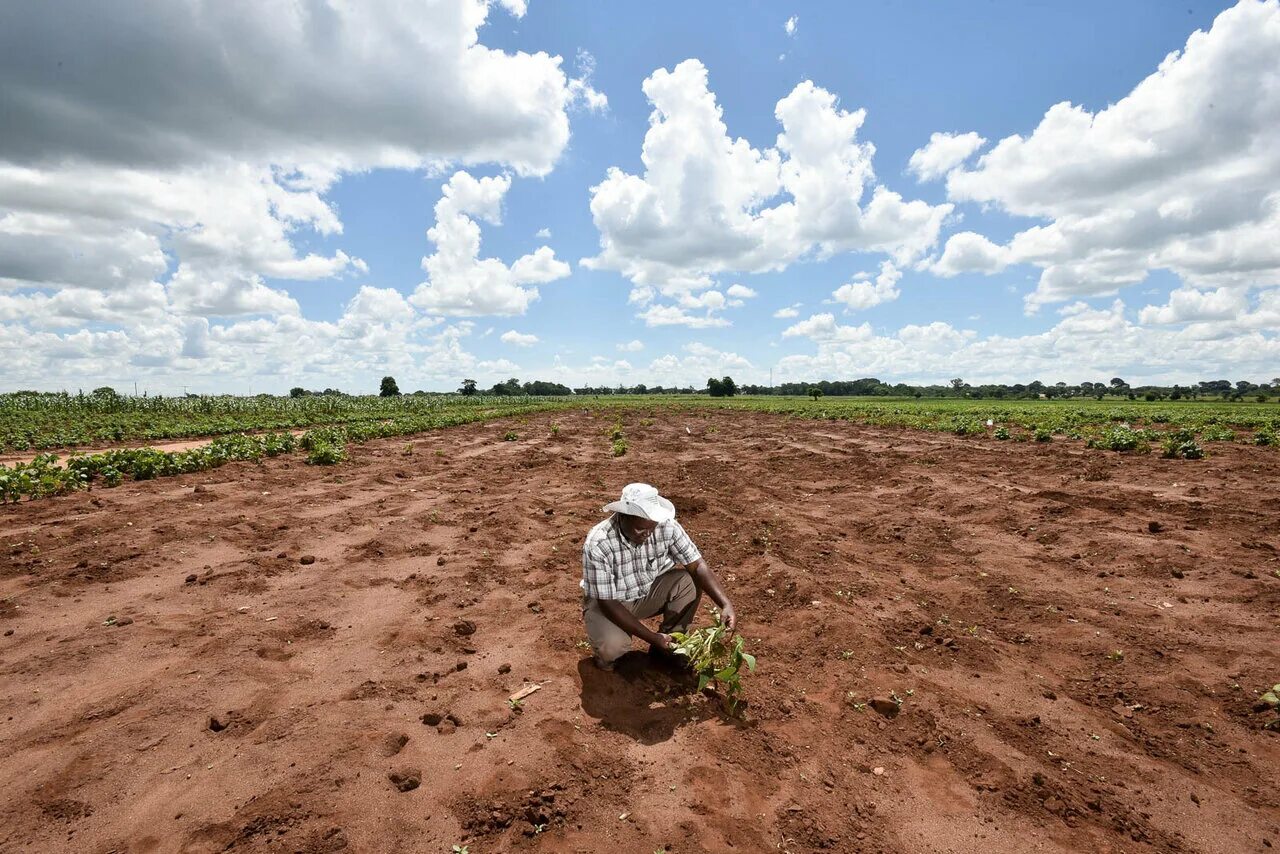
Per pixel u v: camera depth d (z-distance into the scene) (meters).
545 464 14.65
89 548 6.92
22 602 5.50
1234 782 3.30
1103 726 3.80
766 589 6.00
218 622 5.16
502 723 3.72
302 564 6.79
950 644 4.84
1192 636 4.84
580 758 3.38
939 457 14.84
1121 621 5.18
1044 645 4.92
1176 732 3.73
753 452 17.14
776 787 3.21
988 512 8.70
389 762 3.34
